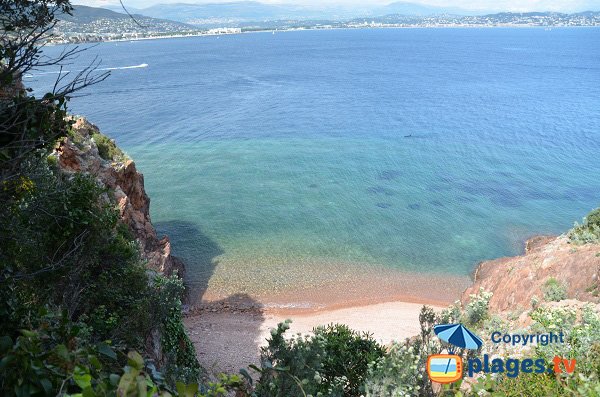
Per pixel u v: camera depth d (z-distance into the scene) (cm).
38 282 1339
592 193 6912
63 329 539
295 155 8831
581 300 2278
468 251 5194
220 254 5044
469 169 8038
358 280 4566
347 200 6588
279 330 926
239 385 566
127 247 2041
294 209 6253
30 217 1095
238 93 16588
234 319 3866
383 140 10088
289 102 14750
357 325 3766
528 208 6359
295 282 4509
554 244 3497
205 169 7938
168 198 6625
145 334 1967
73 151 3528
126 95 15900
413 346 1188
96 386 408
